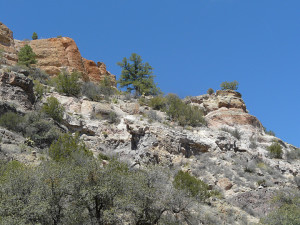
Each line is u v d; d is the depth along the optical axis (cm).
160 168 2220
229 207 2533
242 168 3156
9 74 3066
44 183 1711
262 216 2511
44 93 3375
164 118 3616
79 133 3008
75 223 1730
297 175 3359
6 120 2641
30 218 1608
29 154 2348
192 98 4353
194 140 3253
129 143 3019
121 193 1858
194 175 2894
